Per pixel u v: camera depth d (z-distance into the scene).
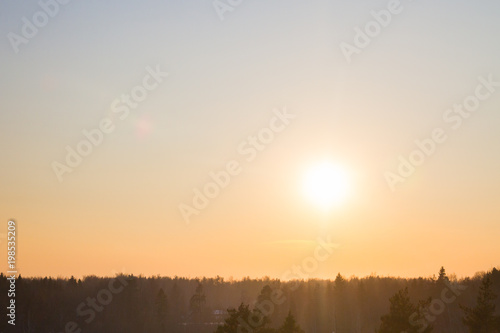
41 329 113.94
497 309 83.50
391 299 56.03
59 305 122.12
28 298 116.94
